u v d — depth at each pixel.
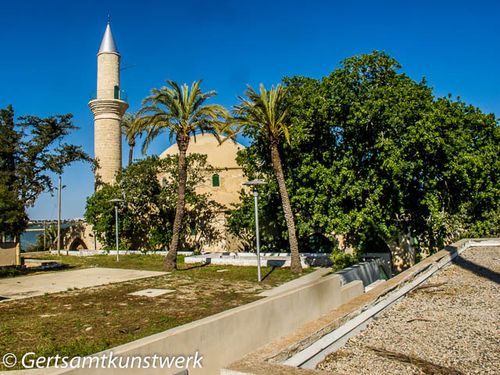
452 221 21.22
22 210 24.61
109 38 40.22
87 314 11.45
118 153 39.22
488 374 5.58
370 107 17.75
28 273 23.02
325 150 20.30
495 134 20.08
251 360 4.55
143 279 19.02
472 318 8.12
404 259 21.70
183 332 4.71
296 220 21.66
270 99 19.58
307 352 5.69
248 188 33.75
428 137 16.69
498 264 13.86
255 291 15.08
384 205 18.64
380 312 8.58
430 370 5.73
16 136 35.97
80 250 38.41
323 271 19.83
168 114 22.27
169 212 33.81
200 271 21.47
